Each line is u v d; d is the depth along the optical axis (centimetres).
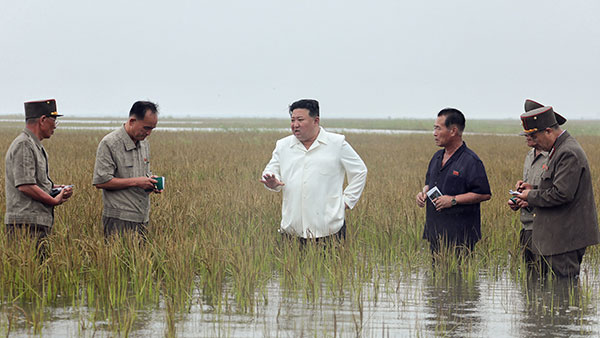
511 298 571
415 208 903
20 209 575
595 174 1397
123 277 549
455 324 495
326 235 642
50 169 1326
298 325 487
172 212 795
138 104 611
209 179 1280
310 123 628
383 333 462
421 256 724
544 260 634
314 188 635
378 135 3981
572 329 483
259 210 824
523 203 620
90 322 482
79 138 2847
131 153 621
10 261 552
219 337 455
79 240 608
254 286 577
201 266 601
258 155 2006
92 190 951
